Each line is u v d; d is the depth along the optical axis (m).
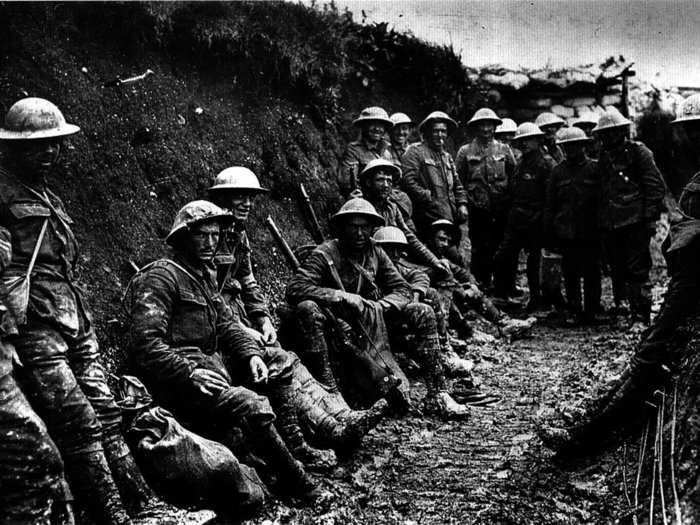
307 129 8.84
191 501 3.86
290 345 5.89
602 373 6.72
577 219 9.12
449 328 8.01
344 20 10.63
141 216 5.82
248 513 3.97
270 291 6.96
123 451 3.76
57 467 3.27
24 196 3.58
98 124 5.84
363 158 8.15
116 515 3.51
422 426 5.64
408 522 4.02
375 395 5.81
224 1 7.68
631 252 8.55
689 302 4.21
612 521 3.83
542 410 5.88
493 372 7.05
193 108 7.14
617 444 4.58
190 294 4.39
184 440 3.85
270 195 7.78
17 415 3.19
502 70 13.16
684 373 3.86
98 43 6.29
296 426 4.69
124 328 5.00
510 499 4.27
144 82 6.61
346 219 6.02
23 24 5.57
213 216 4.43
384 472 4.74
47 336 3.53
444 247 8.58
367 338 5.89
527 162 9.75
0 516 3.16
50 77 5.57
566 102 13.35
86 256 5.12
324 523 4.00
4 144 3.59
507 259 9.95
